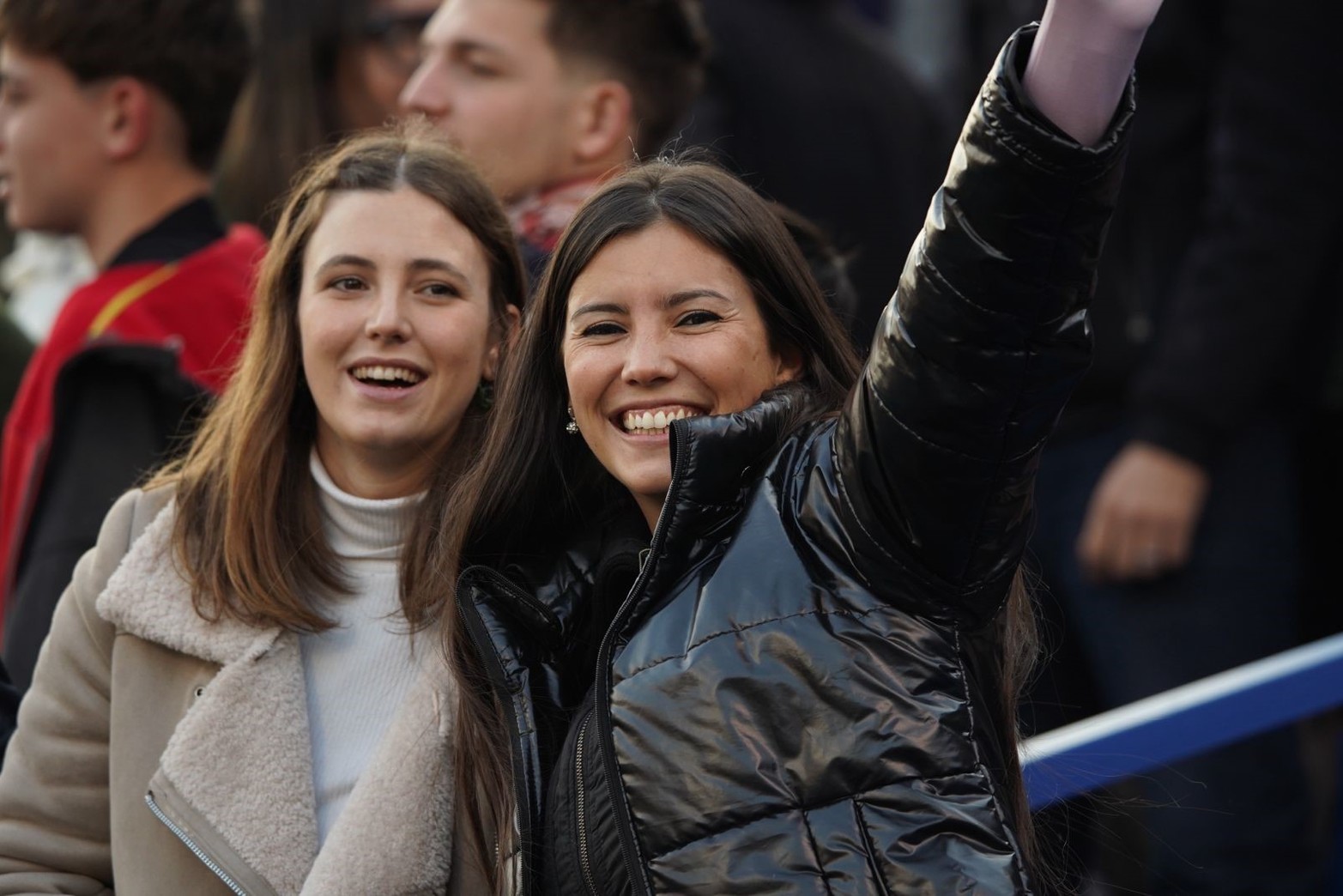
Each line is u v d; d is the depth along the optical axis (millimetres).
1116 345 17094
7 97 15367
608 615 10195
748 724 8805
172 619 10961
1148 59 17000
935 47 24266
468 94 14547
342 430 11047
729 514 9484
